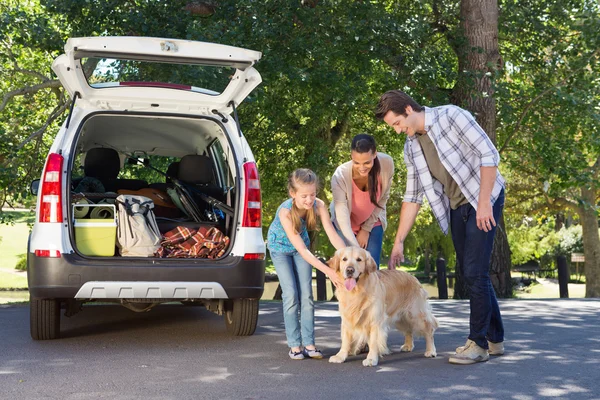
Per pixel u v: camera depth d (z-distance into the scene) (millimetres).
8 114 14500
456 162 4996
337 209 5465
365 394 4215
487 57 13555
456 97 13859
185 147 7789
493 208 5117
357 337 5281
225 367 4973
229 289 5543
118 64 6598
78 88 5715
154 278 5406
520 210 21969
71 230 5406
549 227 34344
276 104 15039
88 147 7473
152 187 7230
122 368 4910
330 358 5172
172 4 11750
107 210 5688
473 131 4922
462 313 8328
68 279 5301
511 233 30641
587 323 7309
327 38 13109
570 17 15078
